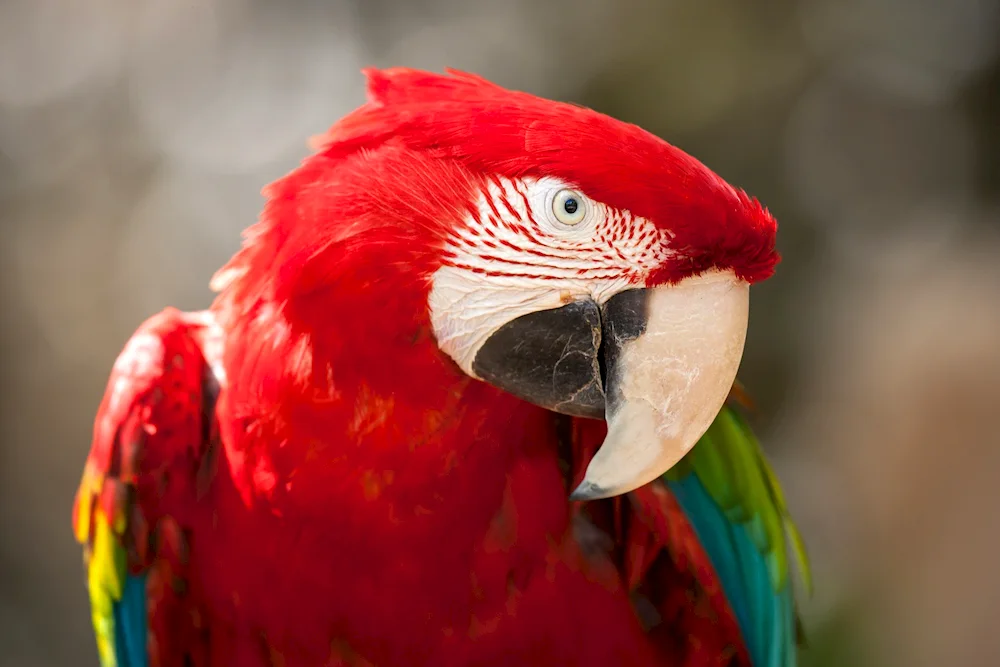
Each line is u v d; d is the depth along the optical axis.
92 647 7.90
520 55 8.43
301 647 2.93
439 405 2.75
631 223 2.61
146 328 3.10
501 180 2.64
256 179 8.68
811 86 8.59
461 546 2.85
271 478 2.78
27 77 8.55
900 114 8.82
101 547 3.12
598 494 2.71
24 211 8.42
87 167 8.62
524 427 2.90
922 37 8.75
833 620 7.16
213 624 3.02
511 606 2.93
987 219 8.94
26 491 8.04
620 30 8.32
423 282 2.68
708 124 8.45
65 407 8.21
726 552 3.47
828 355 8.49
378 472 2.75
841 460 7.86
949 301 7.99
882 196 8.88
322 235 2.67
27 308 8.28
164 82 8.77
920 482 7.22
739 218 2.59
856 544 7.45
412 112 2.72
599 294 2.67
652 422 2.68
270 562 2.84
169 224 8.68
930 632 6.89
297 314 2.70
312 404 2.72
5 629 7.77
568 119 2.66
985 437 7.07
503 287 2.67
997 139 9.01
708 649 3.40
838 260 8.73
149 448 2.93
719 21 8.33
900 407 7.56
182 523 2.97
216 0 8.70
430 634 2.90
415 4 8.60
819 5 8.47
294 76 8.73
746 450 3.58
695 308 2.66
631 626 3.13
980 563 6.86
